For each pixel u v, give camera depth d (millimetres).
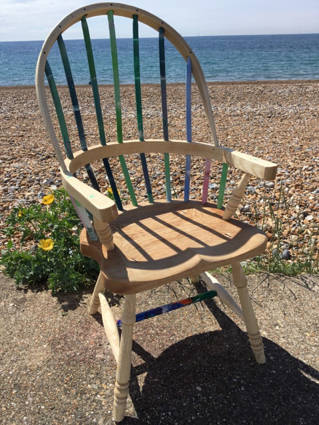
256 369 1425
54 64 27141
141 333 1622
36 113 6855
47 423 1233
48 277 1964
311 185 3141
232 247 1225
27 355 1500
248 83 11312
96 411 1272
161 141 1534
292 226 2512
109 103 7668
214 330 1633
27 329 1641
